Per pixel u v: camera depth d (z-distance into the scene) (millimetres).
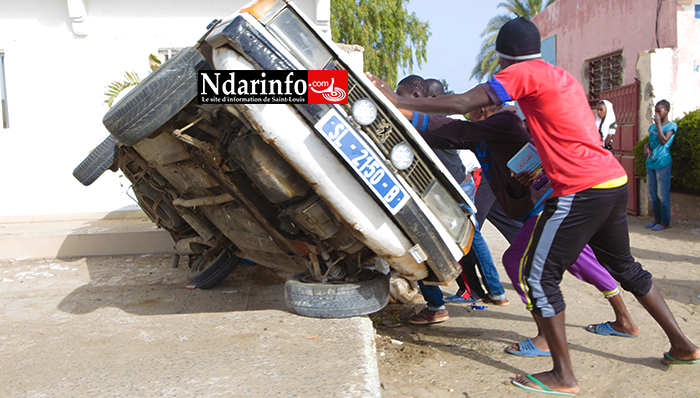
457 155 4199
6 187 7441
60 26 7531
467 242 3145
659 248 6715
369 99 2742
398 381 2980
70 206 7547
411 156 2830
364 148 2725
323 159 2695
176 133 2939
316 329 2947
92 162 4164
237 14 2646
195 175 3707
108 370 2477
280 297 4418
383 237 2869
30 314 3658
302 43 2680
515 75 2691
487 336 3727
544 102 2717
